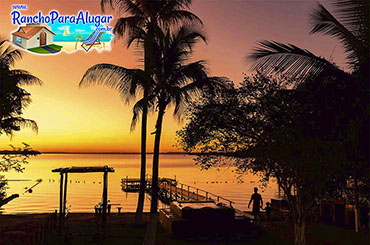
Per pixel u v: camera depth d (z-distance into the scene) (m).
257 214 17.25
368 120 7.82
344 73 8.74
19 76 24.55
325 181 9.56
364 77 8.51
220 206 15.57
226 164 10.45
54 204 33.78
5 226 15.80
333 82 8.60
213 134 10.48
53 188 55.19
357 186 10.97
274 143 9.36
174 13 18.48
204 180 77.31
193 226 14.06
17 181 69.94
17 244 12.27
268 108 9.41
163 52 17.75
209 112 10.07
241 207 32.16
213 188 57.06
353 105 8.00
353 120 8.02
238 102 10.02
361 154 8.04
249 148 9.98
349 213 15.57
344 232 14.25
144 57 18.05
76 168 15.63
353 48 9.02
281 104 9.39
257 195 17.30
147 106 18.08
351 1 8.55
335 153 8.38
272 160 9.95
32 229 15.32
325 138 8.45
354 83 8.39
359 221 14.25
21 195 43.41
